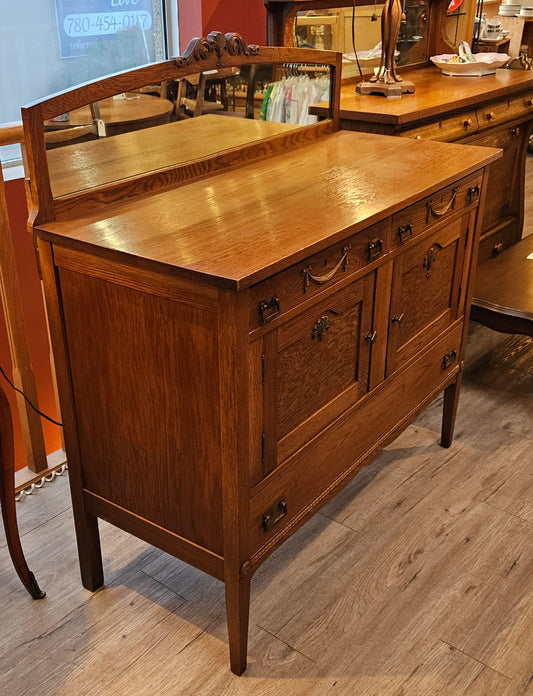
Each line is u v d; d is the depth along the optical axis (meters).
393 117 2.52
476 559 2.09
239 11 3.14
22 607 1.92
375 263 1.80
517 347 3.32
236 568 1.61
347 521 2.24
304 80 2.23
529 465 2.51
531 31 5.83
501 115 3.31
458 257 2.27
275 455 1.64
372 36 3.23
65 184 1.63
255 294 1.40
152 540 1.78
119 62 3.15
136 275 1.47
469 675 1.73
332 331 1.73
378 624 1.87
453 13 3.77
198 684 1.72
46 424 3.24
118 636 1.84
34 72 2.89
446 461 2.52
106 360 1.64
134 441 1.69
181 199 1.76
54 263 1.61
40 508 2.29
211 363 1.45
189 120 1.88
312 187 1.85
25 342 2.26
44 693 1.69
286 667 1.75
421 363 2.23
